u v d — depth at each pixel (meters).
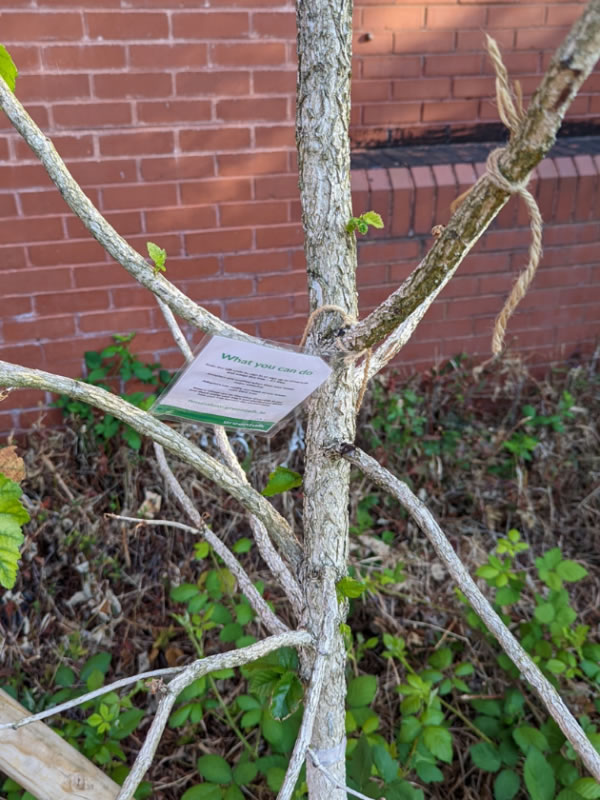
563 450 2.66
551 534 2.51
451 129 2.71
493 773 1.92
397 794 1.50
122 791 0.68
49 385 0.81
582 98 2.80
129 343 2.51
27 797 1.58
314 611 0.98
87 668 1.97
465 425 2.70
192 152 2.30
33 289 2.35
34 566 2.16
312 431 0.98
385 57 2.53
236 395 0.90
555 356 2.93
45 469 2.34
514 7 2.54
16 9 2.03
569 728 0.78
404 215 2.50
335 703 1.06
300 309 2.61
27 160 2.19
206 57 2.21
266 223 2.45
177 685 0.76
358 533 2.36
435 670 1.85
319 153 0.88
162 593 2.26
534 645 1.94
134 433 2.31
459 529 2.51
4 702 1.31
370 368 1.01
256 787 1.85
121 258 0.84
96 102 2.18
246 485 0.98
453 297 2.72
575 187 2.64
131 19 2.11
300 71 0.87
